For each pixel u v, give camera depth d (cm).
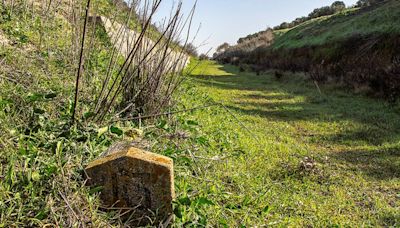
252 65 2936
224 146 493
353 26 2302
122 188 246
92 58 514
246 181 398
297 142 661
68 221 211
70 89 375
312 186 445
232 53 4781
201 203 265
